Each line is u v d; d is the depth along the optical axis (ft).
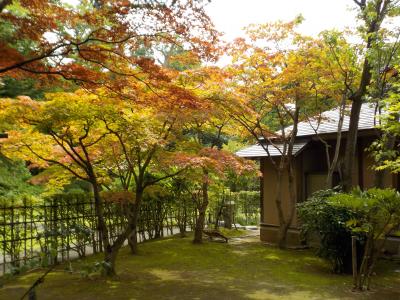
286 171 34.88
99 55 16.21
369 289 19.30
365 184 30.07
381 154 21.86
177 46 17.43
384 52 23.70
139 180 22.68
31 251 22.44
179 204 38.27
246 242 35.06
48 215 24.43
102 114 17.83
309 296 18.01
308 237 31.48
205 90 21.66
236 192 54.08
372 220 18.95
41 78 17.15
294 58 27.99
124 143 22.24
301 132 34.30
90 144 21.11
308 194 34.63
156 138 19.99
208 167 23.27
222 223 45.60
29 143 21.29
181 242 33.86
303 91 28.89
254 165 26.63
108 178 27.89
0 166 45.91
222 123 31.37
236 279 21.21
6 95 48.39
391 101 19.56
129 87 18.17
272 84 29.12
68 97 18.62
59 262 23.66
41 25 15.74
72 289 18.57
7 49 13.96
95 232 28.09
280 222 32.01
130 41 16.51
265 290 18.98
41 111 17.90
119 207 30.50
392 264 25.39
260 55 28.63
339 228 22.44
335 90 29.60
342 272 22.84
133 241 28.17
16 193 43.52
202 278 21.33
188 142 25.20
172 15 15.52
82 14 16.90
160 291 18.54
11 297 17.17
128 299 17.19
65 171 24.95
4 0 15.37
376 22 25.07
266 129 33.91
